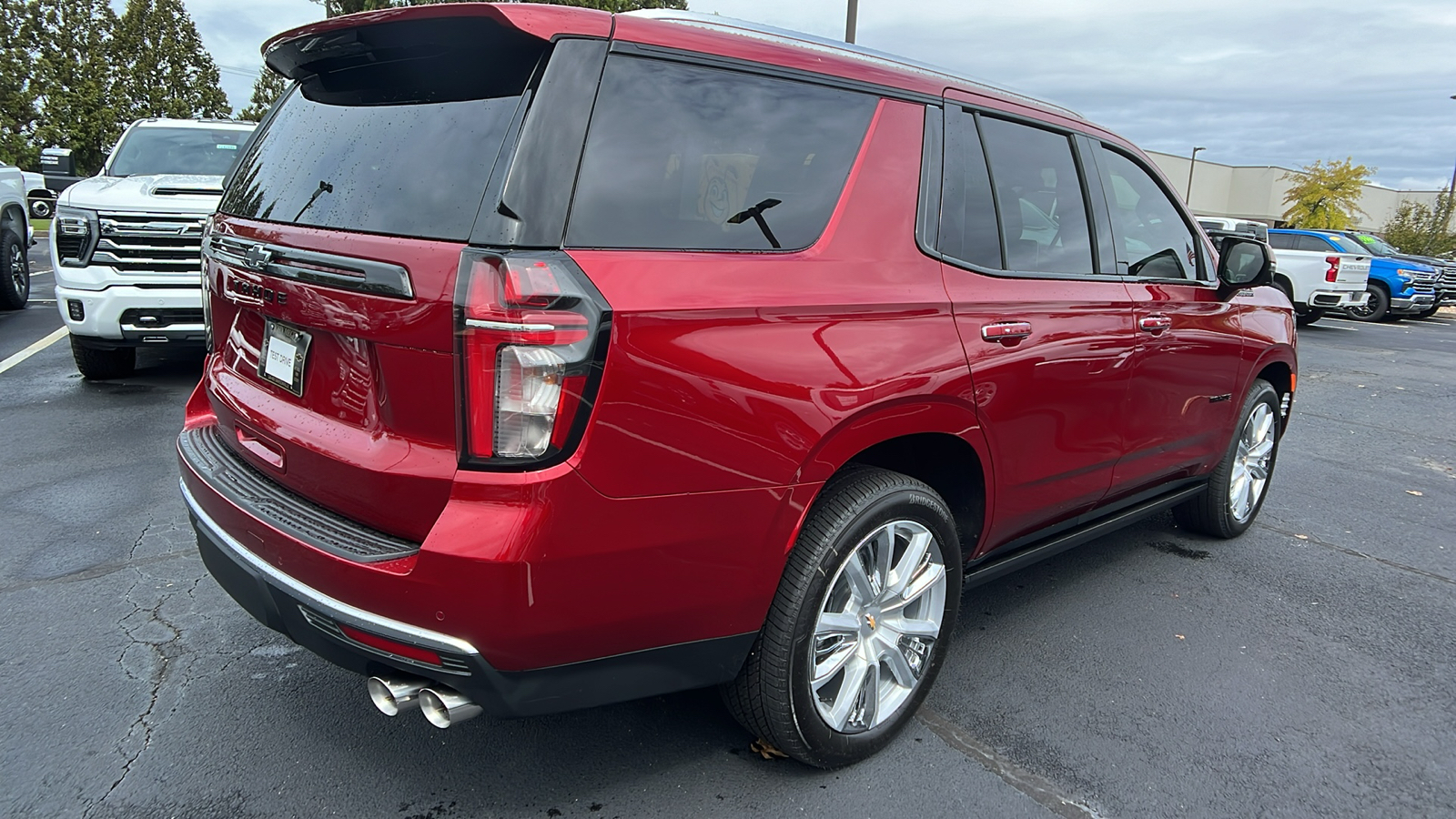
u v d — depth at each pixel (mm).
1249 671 3244
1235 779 2586
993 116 2895
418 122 2135
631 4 16000
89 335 6129
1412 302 19219
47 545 3836
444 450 1901
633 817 2303
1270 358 4344
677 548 2000
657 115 2053
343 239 2080
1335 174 45656
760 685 2301
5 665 2891
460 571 1791
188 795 2322
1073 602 3799
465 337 1786
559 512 1809
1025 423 2807
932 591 2674
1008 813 2389
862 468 2471
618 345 1835
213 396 2742
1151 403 3438
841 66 2467
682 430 1943
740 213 2166
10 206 9914
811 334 2172
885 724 2586
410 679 2012
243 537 2213
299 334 2285
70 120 33500
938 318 2490
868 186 2432
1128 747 2721
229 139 7988
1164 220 3658
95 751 2482
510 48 2006
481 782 2422
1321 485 5902
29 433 5434
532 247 1805
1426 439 7461
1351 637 3562
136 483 4621
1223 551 4500
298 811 2281
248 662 2982
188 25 37281
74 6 34844
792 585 2252
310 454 2174
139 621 3225
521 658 1880
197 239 6152
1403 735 2859
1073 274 3082
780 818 2320
